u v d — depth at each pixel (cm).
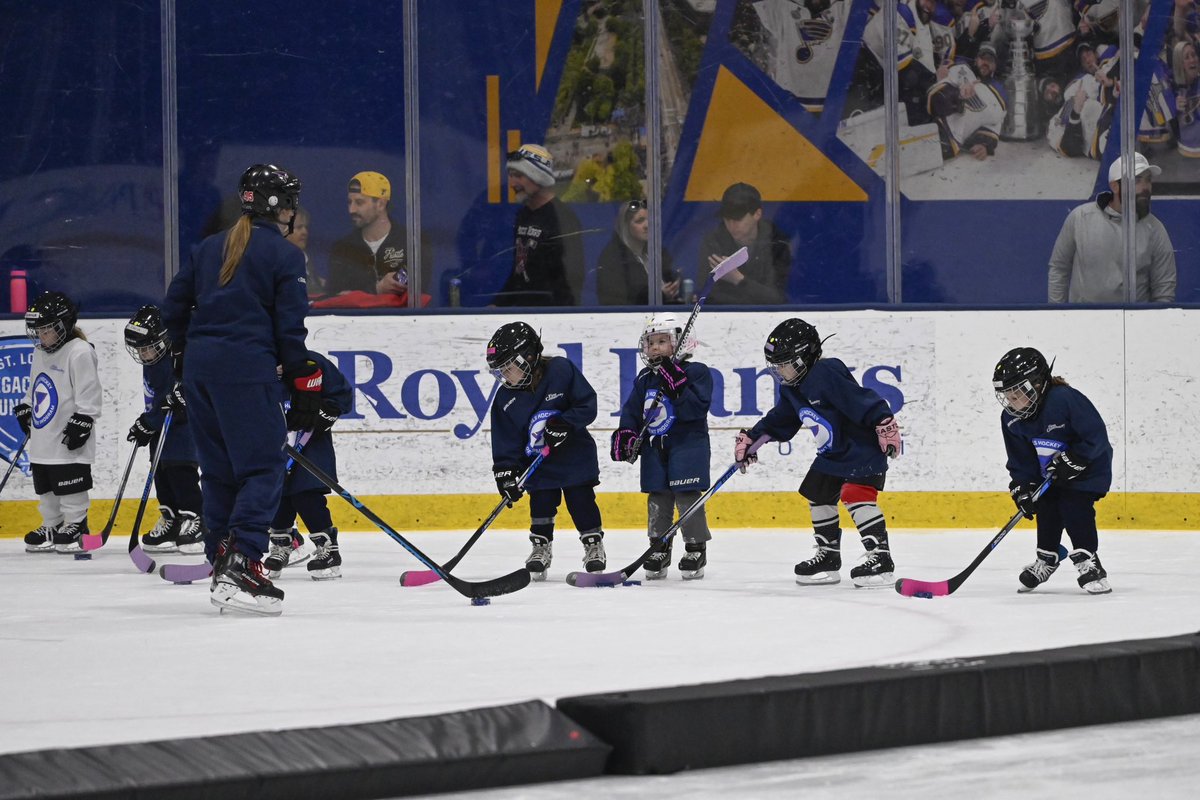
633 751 871
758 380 2698
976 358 2670
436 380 2708
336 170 2984
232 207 2994
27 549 2383
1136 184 2955
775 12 2984
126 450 2711
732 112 2994
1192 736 969
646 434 1911
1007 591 1734
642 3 2986
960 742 957
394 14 2984
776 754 906
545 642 1333
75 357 2327
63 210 2984
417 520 2700
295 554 2252
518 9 2984
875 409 1773
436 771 825
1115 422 2652
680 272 3006
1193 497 2639
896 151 2959
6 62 2973
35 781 755
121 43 2981
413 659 1240
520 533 2612
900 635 1362
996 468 2664
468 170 2986
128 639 1380
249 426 1521
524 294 2998
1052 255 2981
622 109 2989
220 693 1088
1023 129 2972
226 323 1519
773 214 2998
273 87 2978
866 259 2998
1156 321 2644
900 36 2973
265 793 784
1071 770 871
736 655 1242
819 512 1838
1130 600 1633
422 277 3002
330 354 2708
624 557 2194
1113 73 2955
